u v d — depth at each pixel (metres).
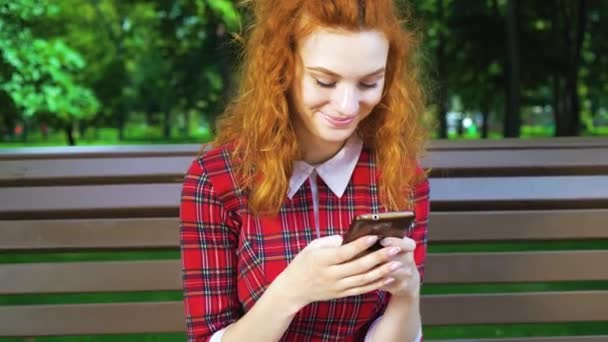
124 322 1.91
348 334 1.30
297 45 1.13
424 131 1.39
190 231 1.28
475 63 15.24
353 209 1.29
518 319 1.93
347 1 1.06
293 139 1.21
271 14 1.15
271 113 1.18
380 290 1.29
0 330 1.89
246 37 1.27
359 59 1.08
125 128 33.81
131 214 1.96
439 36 15.04
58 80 10.04
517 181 2.00
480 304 1.93
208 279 1.28
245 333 1.16
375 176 1.31
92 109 11.66
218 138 1.34
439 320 1.93
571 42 13.95
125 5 18.48
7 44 9.14
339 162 1.28
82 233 1.92
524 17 14.38
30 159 2.04
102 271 1.91
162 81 22.05
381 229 1.06
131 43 20.05
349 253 1.05
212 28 16.22
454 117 29.11
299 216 1.27
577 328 3.08
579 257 1.92
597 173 2.03
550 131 28.86
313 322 1.28
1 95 9.36
